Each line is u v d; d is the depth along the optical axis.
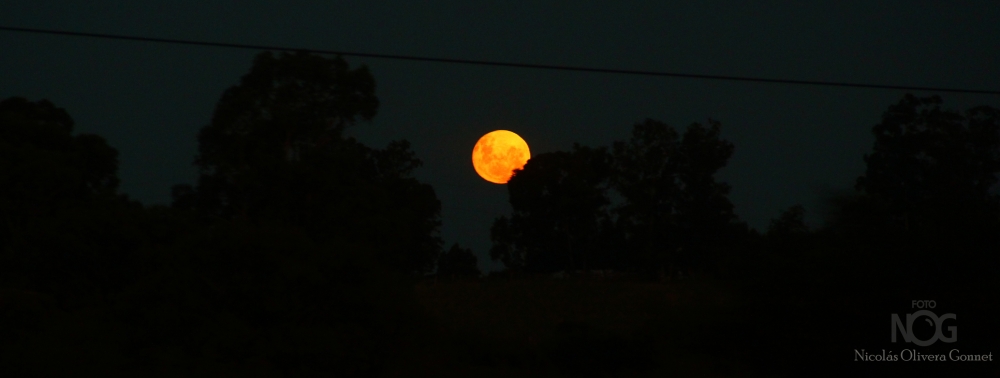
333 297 72.44
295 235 77.38
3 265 112.81
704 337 51.12
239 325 70.69
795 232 51.19
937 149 154.00
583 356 99.69
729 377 51.88
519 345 120.50
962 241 47.25
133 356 80.19
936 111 157.12
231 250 72.88
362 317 73.25
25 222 134.38
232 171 153.25
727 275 51.22
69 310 109.88
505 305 169.50
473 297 177.38
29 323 89.31
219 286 73.00
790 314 47.19
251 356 72.00
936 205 50.91
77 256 110.56
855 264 46.34
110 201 137.12
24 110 159.62
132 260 113.62
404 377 92.75
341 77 155.00
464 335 120.38
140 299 73.81
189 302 72.06
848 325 45.62
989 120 153.38
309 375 70.75
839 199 50.97
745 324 48.91
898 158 158.12
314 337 69.50
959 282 46.25
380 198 145.50
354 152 156.00
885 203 50.78
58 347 88.88
